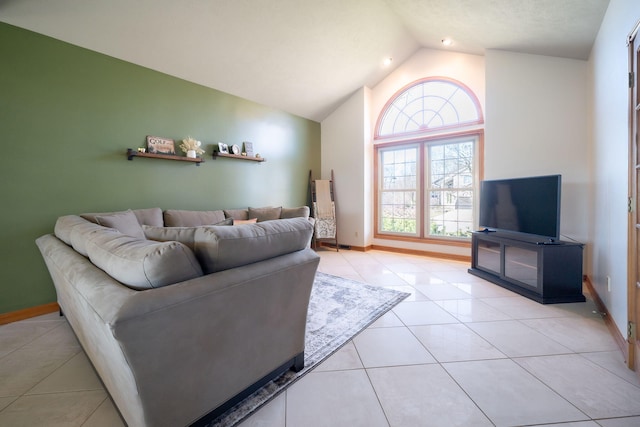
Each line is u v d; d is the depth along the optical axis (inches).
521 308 96.7
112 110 115.1
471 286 121.1
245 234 48.4
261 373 53.7
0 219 91.7
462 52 161.9
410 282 127.4
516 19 107.2
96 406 53.6
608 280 85.0
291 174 198.2
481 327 83.1
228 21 116.3
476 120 159.3
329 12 126.9
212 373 45.0
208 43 123.4
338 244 213.0
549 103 127.1
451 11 119.3
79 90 106.6
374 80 192.2
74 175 106.0
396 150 197.0
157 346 36.9
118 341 32.7
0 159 91.2
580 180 121.5
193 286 39.9
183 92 138.9
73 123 105.4
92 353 56.2
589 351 69.7
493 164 139.4
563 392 55.2
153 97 127.8
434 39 156.1
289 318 58.6
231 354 47.6
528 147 131.6
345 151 206.4
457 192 171.2
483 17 114.3
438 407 51.7
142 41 113.4
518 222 119.0
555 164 126.3
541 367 63.4
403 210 195.2
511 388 56.6
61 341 79.0
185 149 136.9
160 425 39.0
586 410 50.4
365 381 59.4
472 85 160.9
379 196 205.2
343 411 51.0
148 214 116.8
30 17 92.7
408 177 192.1
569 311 93.7
